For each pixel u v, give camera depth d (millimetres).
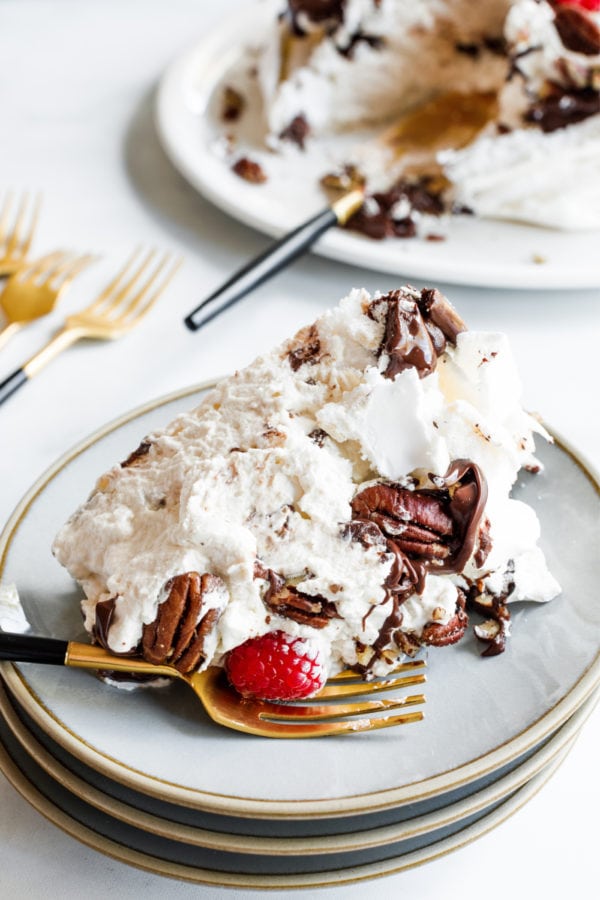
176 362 768
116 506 545
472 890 523
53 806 508
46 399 739
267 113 1012
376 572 522
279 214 884
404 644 531
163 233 889
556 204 868
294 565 522
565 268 804
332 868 491
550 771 524
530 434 578
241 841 481
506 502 552
